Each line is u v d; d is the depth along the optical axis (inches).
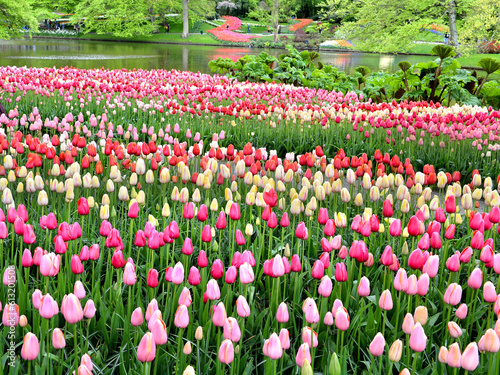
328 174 167.0
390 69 1218.0
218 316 78.4
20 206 114.3
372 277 129.4
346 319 81.7
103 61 1187.3
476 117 322.0
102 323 97.9
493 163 263.3
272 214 120.6
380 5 932.0
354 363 92.6
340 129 327.9
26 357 71.4
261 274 122.0
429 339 97.5
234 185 157.2
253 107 340.8
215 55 1537.9
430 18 928.3
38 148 179.9
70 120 256.5
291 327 103.7
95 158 187.2
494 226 139.1
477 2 854.5
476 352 70.4
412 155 281.9
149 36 2440.9
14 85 390.0
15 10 1290.6
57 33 2479.1
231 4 3265.3
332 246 115.6
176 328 102.9
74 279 115.3
